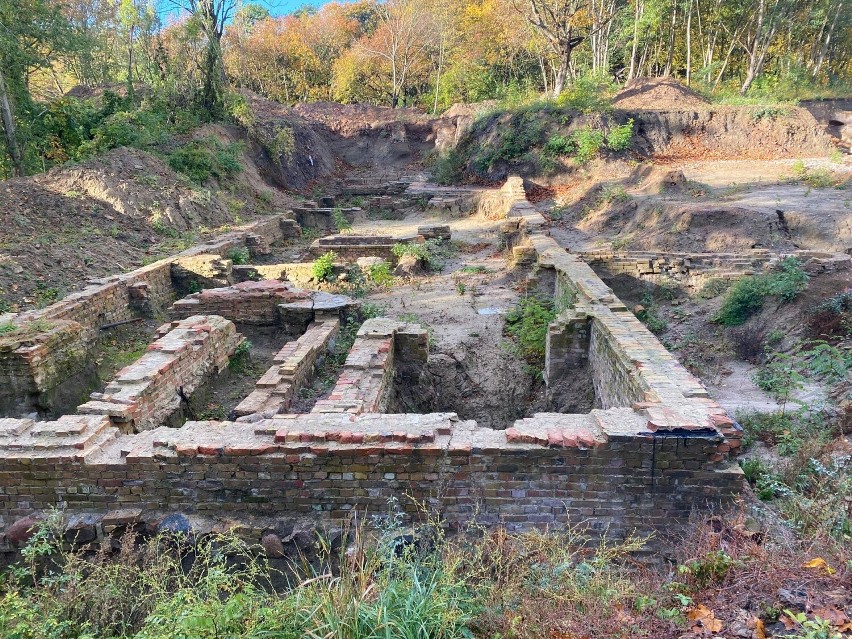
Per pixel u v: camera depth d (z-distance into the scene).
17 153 21.05
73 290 13.09
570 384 9.57
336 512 5.46
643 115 27.95
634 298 14.49
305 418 5.89
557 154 27.27
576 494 5.30
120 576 4.98
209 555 4.79
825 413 7.76
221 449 5.34
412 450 5.24
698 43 38.91
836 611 3.45
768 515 5.11
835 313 10.78
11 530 5.58
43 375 8.94
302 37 49.31
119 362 11.70
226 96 28.91
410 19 43.31
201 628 3.54
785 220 15.91
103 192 18.33
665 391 6.01
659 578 4.59
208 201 21.02
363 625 3.41
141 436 5.80
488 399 10.08
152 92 28.09
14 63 21.59
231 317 12.20
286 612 3.67
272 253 20.16
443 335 11.50
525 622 3.65
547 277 13.79
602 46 36.75
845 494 5.30
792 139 26.83
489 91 40.97
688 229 16.48
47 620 4.21
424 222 25.50
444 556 4.50
